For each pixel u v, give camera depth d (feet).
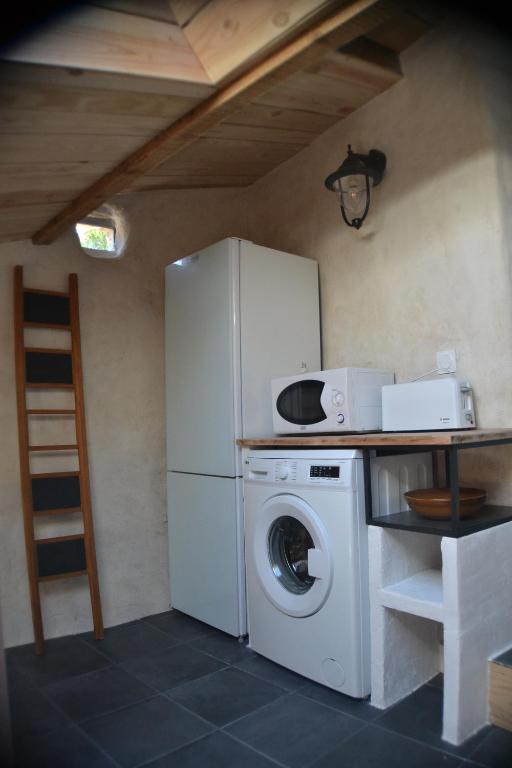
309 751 5.49
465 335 7.36
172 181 9.83
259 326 8.66
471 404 6.83
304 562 7.32
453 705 5.51
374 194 8.59
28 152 5.80
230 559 8.25
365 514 6.48
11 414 8.48
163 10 4.76
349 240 9.11
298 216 10.19
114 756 5.54
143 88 5.05
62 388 8.91
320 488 6.66
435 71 7.69
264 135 8.95
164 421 10.07
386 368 8.45
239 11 4.87
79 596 8.91
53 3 4.14
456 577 5.53
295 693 6.66
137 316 9.88
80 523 9.00
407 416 7.02
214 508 8.59
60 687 7.04
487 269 7.10
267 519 7.43
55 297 8.91
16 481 8.44
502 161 7.11
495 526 6.09
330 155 9.43
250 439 7.86
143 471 9.73
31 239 8.85
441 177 7.64
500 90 7.33
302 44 4.72
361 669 6.32
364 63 7.53
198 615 8.97
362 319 8.87
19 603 8.38
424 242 7.88
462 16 7.27
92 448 9.21
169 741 5.78
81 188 7.30
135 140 6.25
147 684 7.04
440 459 7.59
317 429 7.66
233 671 7.32
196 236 10.77
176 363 9.52
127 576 9.41
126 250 9.82
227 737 5.80
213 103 5.49
